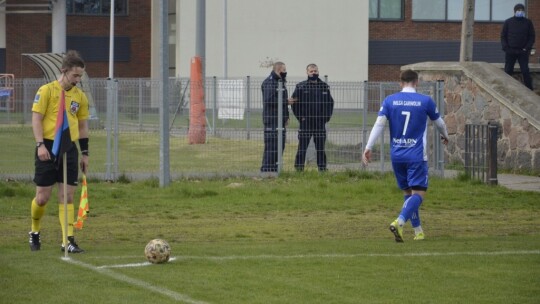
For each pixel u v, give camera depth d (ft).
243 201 162.91
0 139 203.72
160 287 88.22
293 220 143.13
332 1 526.98
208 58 508.94
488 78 224.53
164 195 170.19
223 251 110.83
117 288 87.71
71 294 84.89
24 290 86.48
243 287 88.69
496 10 572.92
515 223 141.28
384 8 564.30
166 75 181.98
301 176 197.16
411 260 104.58
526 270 98.43
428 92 203.72
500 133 220.02
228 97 256.11
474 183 188.55
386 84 205.26
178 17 499.92
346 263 102.42
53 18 504.02
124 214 147.84
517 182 194.59
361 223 140.26
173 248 113.50
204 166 204.85
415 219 122.21
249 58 513.86
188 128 220.02
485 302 82.89
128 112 208.13
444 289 88.48
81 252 109.60
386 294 86.07
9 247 115.24
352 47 531.91
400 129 119.85
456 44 572.51
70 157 108.47
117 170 194.59
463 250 112.16
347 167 203.62
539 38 577.84
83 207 108.78
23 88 206.90
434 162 203.21
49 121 108.17
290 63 521.24
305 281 91.97
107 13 565.94
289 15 519.60
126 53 570.05
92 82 209.97
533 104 213.46
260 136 222.07
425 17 569.23
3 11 530.27
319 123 200.34
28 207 154.30
